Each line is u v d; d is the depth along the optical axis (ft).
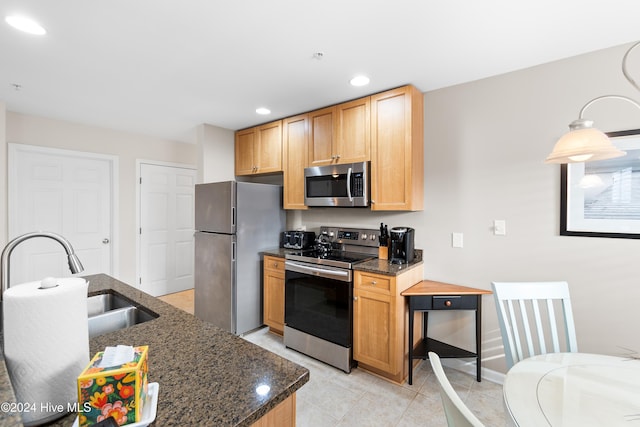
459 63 6.62
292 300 8.75
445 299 6.98
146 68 6.90
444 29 5.37
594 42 5.78
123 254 12.54
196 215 10.68
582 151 3.62
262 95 8.45
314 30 5.44
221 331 3.60
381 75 7.20
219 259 9.75
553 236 6.51
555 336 5.09
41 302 2.09
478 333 7.02
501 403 6.37
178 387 2.46
